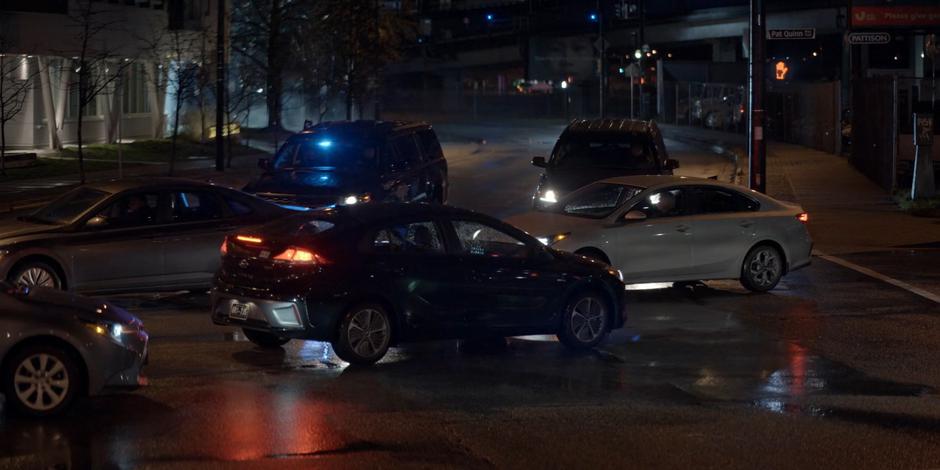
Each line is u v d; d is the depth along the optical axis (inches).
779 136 1980.8
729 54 3302.2
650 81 3437.5
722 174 1387.8
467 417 343.0
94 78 1482.5
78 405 351.6
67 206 554.6
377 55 2165.4
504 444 314.0
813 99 1716.3
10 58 1362.0
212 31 1712.6
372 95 2278.5
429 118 3348.9
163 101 1718.8
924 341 471.2
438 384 387.2
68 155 1407.5
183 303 557.3
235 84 1983.3
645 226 570.9
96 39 1443.2
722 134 2194.9
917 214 933.8
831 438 323.9
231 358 426.0
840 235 836.0
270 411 346.6
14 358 331.9
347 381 389.4
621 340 473.4
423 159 829.8
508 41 3922.2
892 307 554.9
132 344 350.0
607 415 347.6
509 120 3253.0
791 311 544.1
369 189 727.1
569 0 3654.0
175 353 433.7
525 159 1707.7
